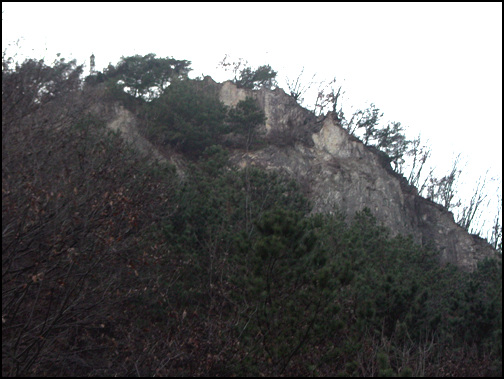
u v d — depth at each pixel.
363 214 27.39
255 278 12.08
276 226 12.33
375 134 61.62
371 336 13.95
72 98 16.17
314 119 55.34
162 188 15.23
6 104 12.20
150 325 12.88
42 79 14.19
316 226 18.22
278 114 51.72
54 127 13.52
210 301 14.23
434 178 67.38
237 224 17.05
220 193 19.83
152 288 13.14
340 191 45.47
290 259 12.41
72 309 11.60
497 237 56.53
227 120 45.88
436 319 14.76
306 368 11.87
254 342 12.02
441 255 50.28
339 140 51.19
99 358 12.04
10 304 11.20
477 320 15.21
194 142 42.19
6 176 11.00
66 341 11.65
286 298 12.38
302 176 45.41
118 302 12.45
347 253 17.33
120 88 43.22
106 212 11.56
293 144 48.50
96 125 18.05
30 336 10.77
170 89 44.47
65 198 11.27
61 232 10.83
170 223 15.79
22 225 10.58
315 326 11.91
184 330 12.26
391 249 22.62
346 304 14.40
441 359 13.55
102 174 12.15
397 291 14.91
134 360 11.42
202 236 16.47
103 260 11.73
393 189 49.22
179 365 11.65
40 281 10.34
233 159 43.25
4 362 10.14
